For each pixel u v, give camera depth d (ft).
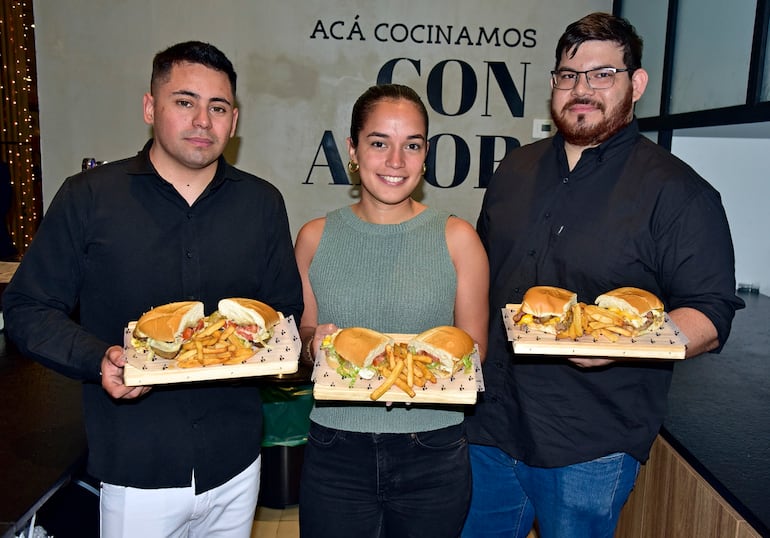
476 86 15.07
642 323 5.11
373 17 14.67
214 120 5.13
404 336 5.37
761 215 14.37
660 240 5.59
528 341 5.07
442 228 5.57
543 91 15.21
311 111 14.90
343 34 14.69
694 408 8.14
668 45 11.26
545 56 15.07
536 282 6.21
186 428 5.29
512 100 15.19
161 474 5.26
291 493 10.59
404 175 5.27
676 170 5.65
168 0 14.32
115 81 14.51
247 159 14.99
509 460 6.53
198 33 14.44
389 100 5.21
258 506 10.69
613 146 5.91
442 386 4.89
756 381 9.29
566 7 14.92
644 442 5.87
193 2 14.34
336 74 14.80
